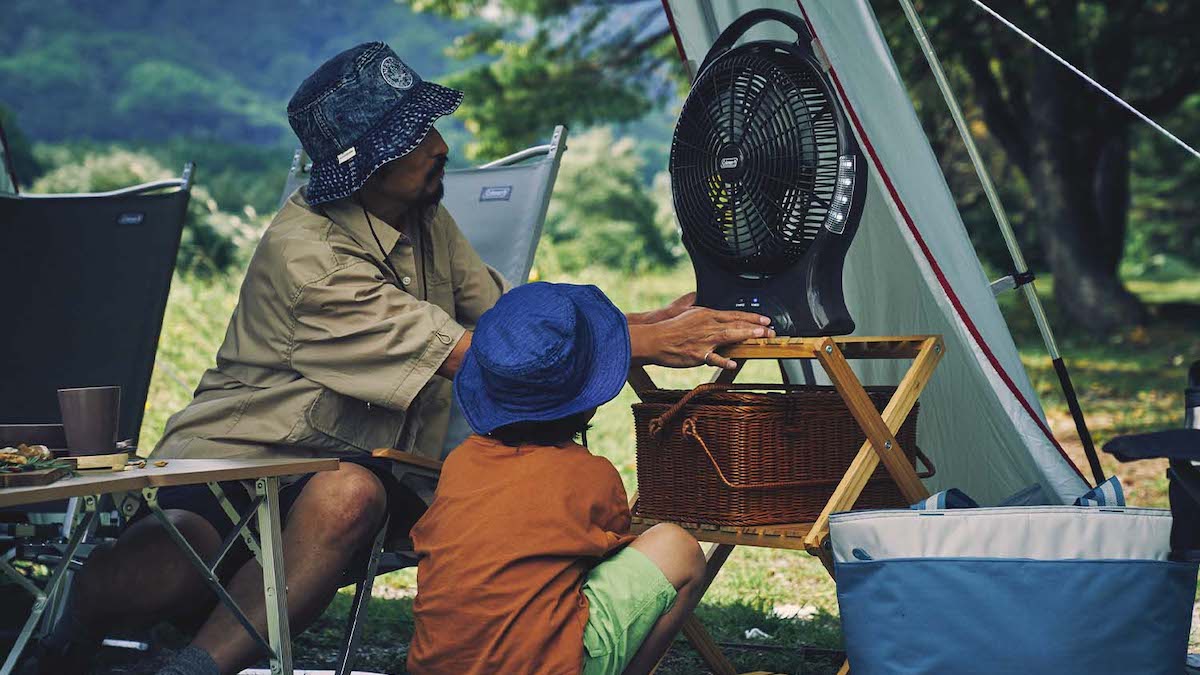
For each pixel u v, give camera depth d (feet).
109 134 204.54
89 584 8.80
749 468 8.96
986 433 10.79
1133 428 27.43
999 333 9.84
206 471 7.09
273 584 7.57
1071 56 43.73
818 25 9.51
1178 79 44.86
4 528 10.18
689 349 9.06
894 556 7.94
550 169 12.61
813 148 9.14
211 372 9.97
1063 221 46.19
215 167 143.54
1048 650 7.62
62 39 218.38
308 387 9.50
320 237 9.62
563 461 7.97
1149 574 7.73
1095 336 44.32
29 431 7.57
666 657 12.09
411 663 7.95
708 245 9.68
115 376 11.87
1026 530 7.81
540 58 57.11
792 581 15.37
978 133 61.77
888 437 8.91
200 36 246.27
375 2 254.27
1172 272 86.12
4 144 13.55
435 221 10.66
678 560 8.11
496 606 7.57
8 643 10.67
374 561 8.92
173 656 7.80
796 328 9.16
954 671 7.75
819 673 11.41
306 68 246.27
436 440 10.17
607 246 80.64
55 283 12.42
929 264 9.57
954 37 43.09
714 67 9.70
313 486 8.55
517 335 8.04
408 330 9.36
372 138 9.44
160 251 12.44
